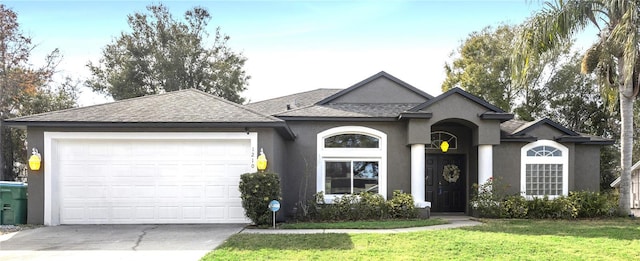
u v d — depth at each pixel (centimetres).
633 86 1538
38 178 1214
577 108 3069
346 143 1573
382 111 1608
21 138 2908
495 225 1258
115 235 1045
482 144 1508
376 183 1557
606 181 2894
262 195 1172
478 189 1533
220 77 4028
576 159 1692
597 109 2983
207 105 1334
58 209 1227
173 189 1251
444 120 1536
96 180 1242
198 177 1255
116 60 3966
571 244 929
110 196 1241
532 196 1577
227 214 1252
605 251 856
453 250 859
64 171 1239
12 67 2864
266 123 1209
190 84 4044
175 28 4038
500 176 1611
